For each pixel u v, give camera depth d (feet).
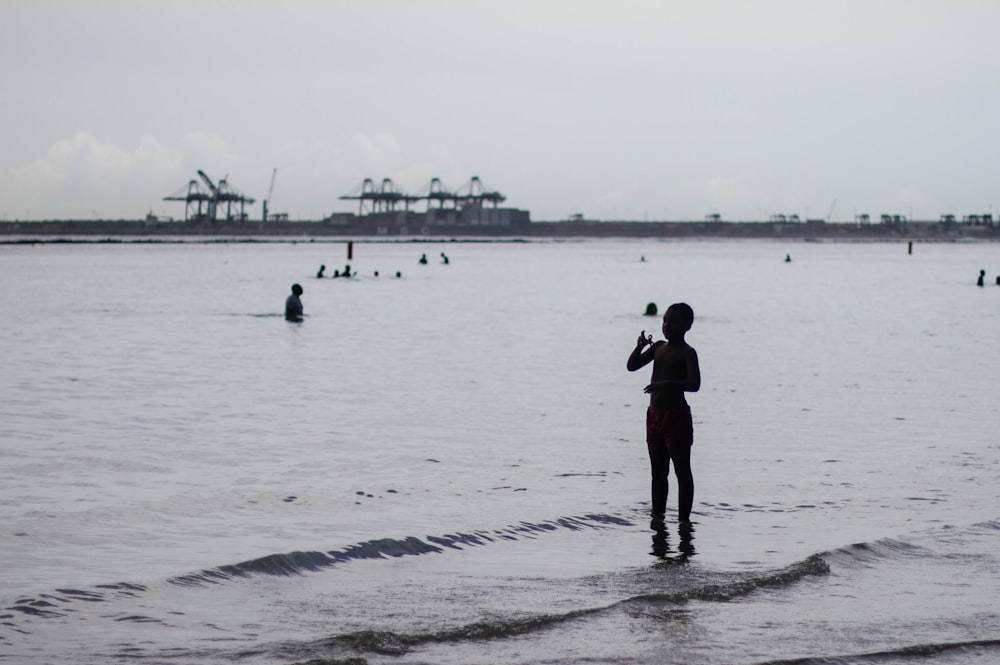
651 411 35.73
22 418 56.44
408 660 21.49
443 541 32.12
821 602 26.35
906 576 28.86
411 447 48.96
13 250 604.08
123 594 25.81
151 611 24.58
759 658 22.02
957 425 55.31
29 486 39.78
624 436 52.21
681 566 29.58
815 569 28.94
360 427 54.49
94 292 199.00
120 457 45.93
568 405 62.64
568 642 22.81
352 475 42.63
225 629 23.36
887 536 33.14
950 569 29.63
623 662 21.67
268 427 54.34
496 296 194.80
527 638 23.04
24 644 21.98
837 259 539.29
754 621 24.66
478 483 41.24
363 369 80.89
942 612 25.76
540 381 74.08
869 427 54.60
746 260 514.68
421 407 61.67
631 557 30.63
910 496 39.09
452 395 66.85
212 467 44.01
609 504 37.70
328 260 441.68
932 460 45.98
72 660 21.11
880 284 253.85
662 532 33.78
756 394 67.05
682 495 35.32
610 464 45.21
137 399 64.03
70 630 23.03
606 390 69.41
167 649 21.86
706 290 224.74
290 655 21.57
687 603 25.91
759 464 45.03
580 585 27.48
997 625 24.79
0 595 25.54
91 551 30.50
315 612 24.79
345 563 29.48
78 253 542.57
